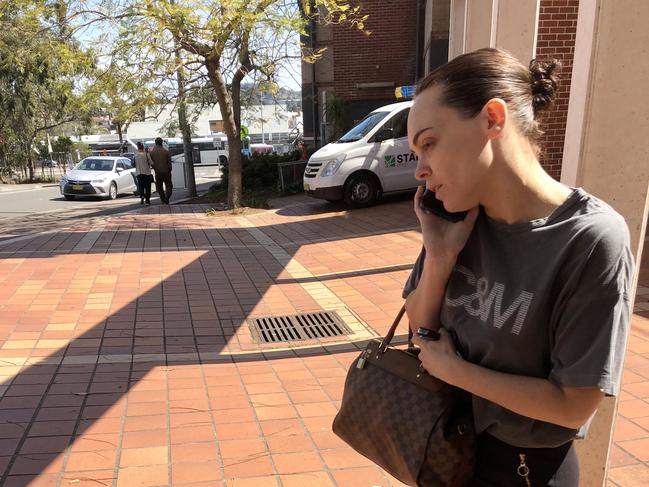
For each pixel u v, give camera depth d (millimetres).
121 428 3141
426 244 1344
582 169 1854
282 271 6680
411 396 1368
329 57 16266
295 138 18312
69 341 4488
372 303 5465
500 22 2607
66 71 11172
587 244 1089
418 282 1531
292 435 3072
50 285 6031
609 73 1766
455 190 1202
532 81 1228
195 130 15875
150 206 14977
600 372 1062
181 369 3982
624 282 1079
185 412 3332
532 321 1160
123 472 2729
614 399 1915
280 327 4883
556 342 1137
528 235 1173
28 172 33844
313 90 16594
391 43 16016
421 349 1351
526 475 1294
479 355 1267
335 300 5582
